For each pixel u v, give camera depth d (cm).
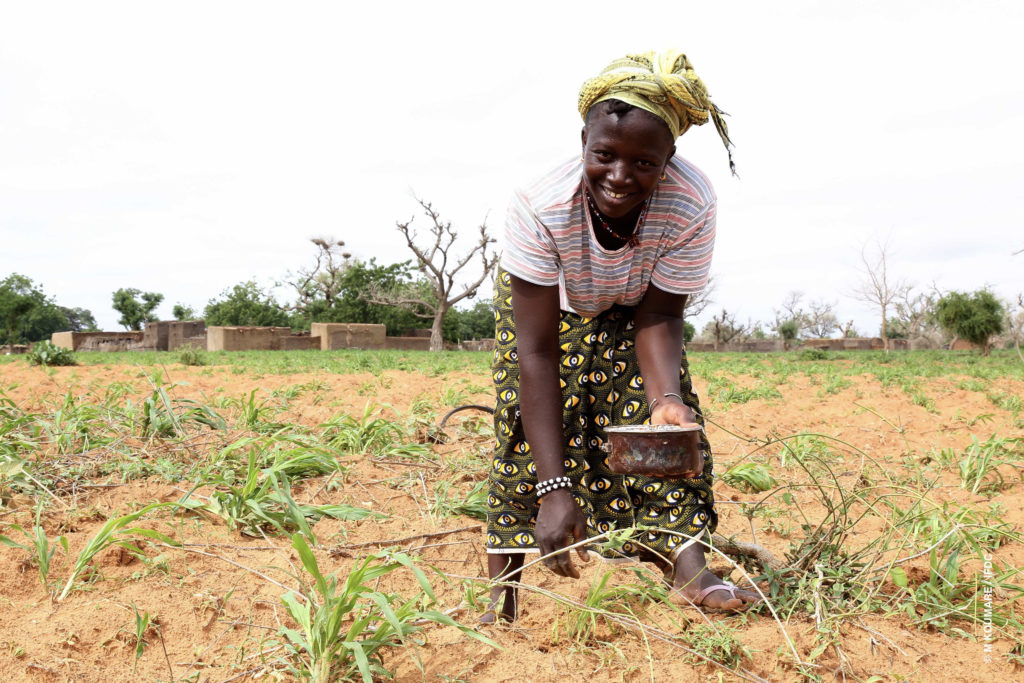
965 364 2059
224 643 235
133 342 5269
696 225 229
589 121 206
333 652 206
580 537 225
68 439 448
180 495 375
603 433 246
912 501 402
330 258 6384
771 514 377
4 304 5597
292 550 309
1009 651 229
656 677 209
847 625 238
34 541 278
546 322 229
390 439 516
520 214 223
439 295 5084
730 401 873
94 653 226
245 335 4628
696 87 200
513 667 215
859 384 1191
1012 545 329
